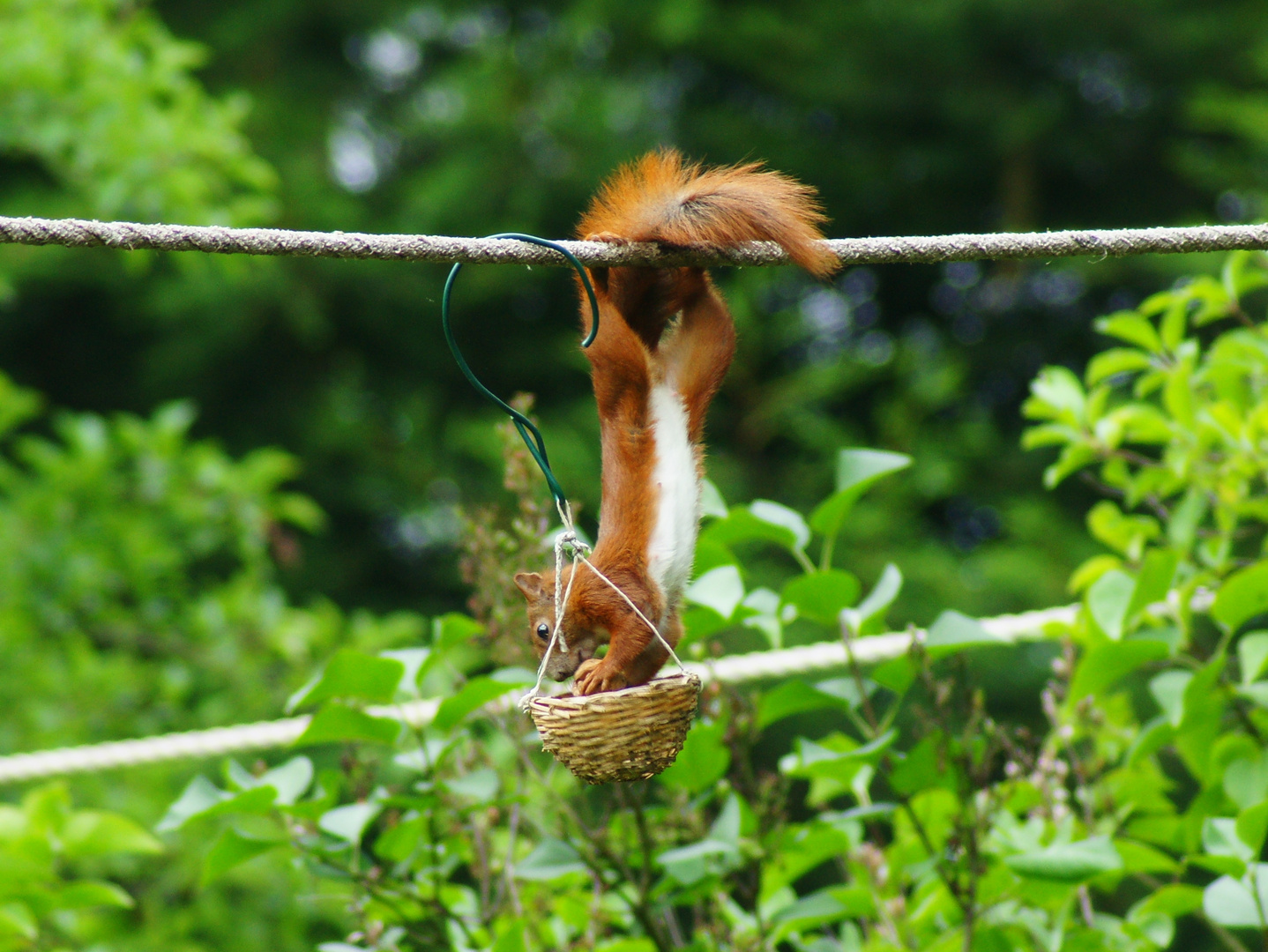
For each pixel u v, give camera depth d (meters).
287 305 18.80
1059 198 21.05
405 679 5.90
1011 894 6.01
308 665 13.15
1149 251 5.31
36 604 12.84
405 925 6.10
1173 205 20.69
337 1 20.36
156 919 11.47
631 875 5.83
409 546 20.42
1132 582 5.91
